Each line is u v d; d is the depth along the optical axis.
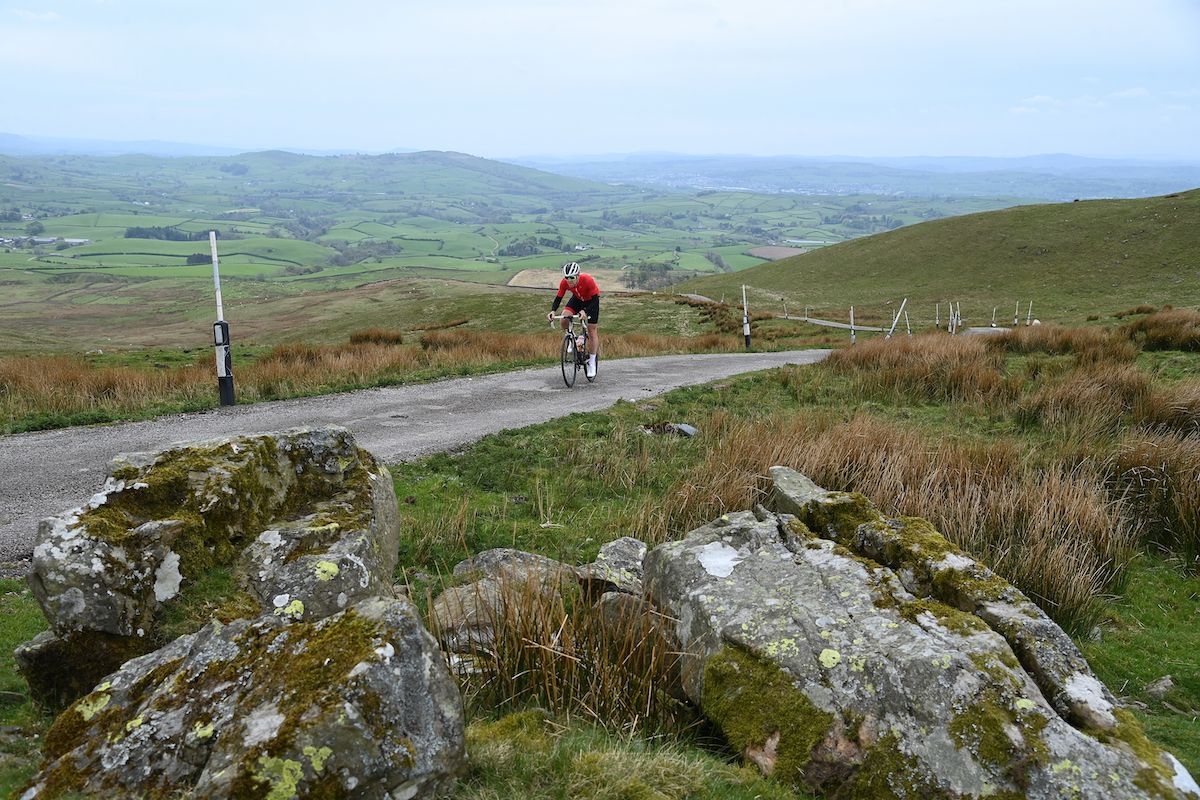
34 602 5.06
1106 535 7.19
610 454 9.42
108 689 3.19
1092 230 84.44
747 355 23.77
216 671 3.10
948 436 10.48
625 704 4.12
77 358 23.02
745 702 3.81
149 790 2.76
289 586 4.03
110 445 9.04
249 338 69.50
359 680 2.84
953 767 3.28
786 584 4.46
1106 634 6.00
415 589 5.57
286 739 2.64
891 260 92.19
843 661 3.76
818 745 3.51
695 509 7.43
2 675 4.08
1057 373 15.34
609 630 4.76
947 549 4.75
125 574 3.80
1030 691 3.55
